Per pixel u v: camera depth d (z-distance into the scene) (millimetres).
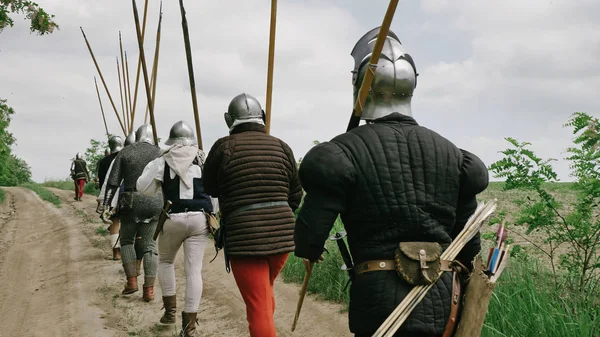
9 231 15438
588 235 5684
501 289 4984
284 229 4324
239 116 4480
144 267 7242
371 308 2441
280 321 6047
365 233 2516
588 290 4949
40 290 8172
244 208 4281
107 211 7598
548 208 5922
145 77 6777
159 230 5434
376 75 2660
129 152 7328
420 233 2486
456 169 2588
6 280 9078
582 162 5531
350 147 2527
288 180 4500
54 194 27875
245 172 4301
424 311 2424
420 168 2531
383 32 2533
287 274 7723
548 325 4281
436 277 2445
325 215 2469
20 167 60281
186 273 5414
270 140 4469
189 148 5434
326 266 7039
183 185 5371
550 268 6023
